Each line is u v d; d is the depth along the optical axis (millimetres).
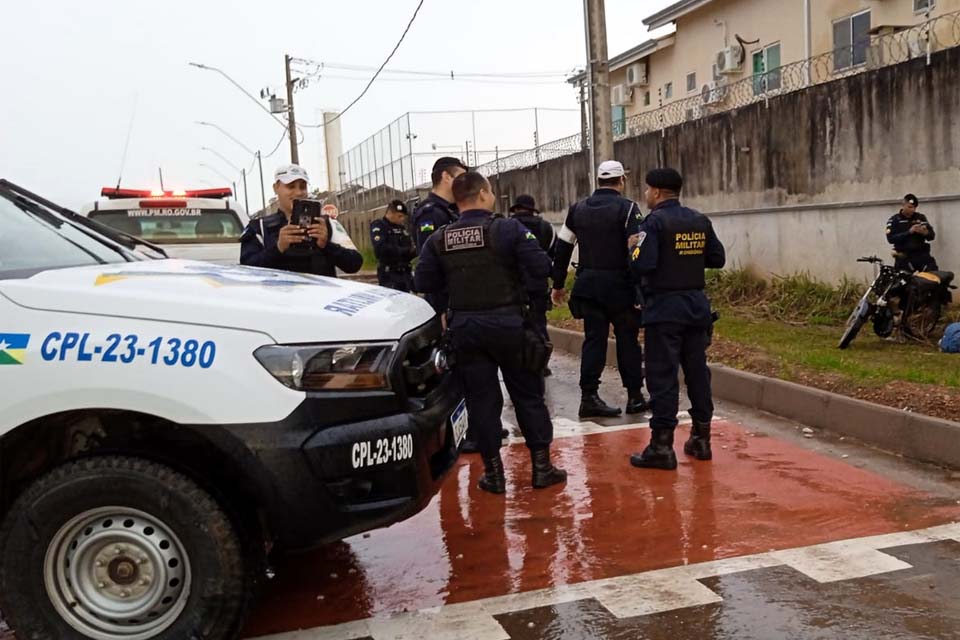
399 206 8125
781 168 12141
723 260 5449
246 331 3057
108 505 3025
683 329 5340
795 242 12055
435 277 4910
